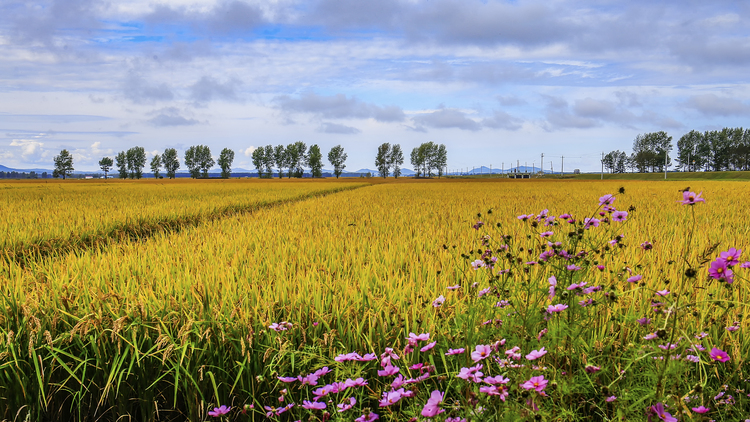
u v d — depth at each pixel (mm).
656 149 146125
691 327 2584
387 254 5324
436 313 3006
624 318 2662
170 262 4832
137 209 13477
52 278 4191
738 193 19375
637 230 6922
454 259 4781
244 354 2637
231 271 4285
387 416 2127
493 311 2627
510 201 16391
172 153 139250
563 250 2596
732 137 134125
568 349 2311
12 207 14195
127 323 2902
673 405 1756
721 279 1871
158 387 2904
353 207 14227
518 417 1741
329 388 2076
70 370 2742
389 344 2797
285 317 3084
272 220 10266
